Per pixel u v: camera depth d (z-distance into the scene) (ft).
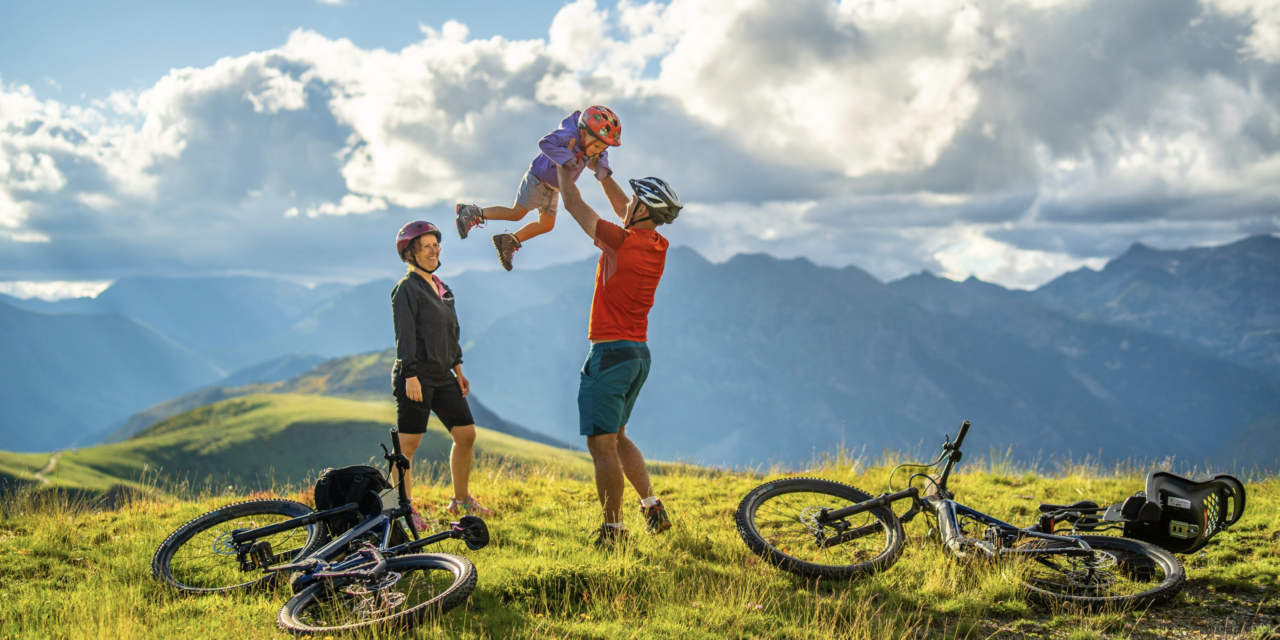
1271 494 23.84
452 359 21.50
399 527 16.53
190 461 440.45
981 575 15.85
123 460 416.05
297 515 17.40
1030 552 16.03
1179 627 14.20
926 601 15.12
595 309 18.52
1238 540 19.06
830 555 17.33
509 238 19.83
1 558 18.70
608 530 18.42
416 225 21.20
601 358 18.17
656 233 18.45
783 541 17.92
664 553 17.80
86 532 21.20
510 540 19.24
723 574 16.51
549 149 17.97
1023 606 14.84
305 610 13.58
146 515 22.91
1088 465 29.50
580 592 15.58
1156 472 17.48
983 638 13.75
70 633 13.37
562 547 18.21
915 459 30.86
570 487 26.78
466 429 22.00
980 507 23.31
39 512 22.65
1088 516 17.69
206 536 17.24
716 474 30.86
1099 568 15.60
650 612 14.60
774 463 31.37
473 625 13.52
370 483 16.57
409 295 20.77
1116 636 13.76
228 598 15.02
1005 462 30.58
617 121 17.81
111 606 14.28
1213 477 17.12
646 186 17.58
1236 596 15.65
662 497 25.18
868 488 26.35
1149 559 15.94
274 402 614.34
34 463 367.66
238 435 492.54
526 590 15.15
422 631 12.73
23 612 14.75
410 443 20.99
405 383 20.35
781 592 15.55
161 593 15.49
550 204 19.97
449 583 15.35
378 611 13.20
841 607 14.55
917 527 20.06
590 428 18.22
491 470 28.89
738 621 13.96
